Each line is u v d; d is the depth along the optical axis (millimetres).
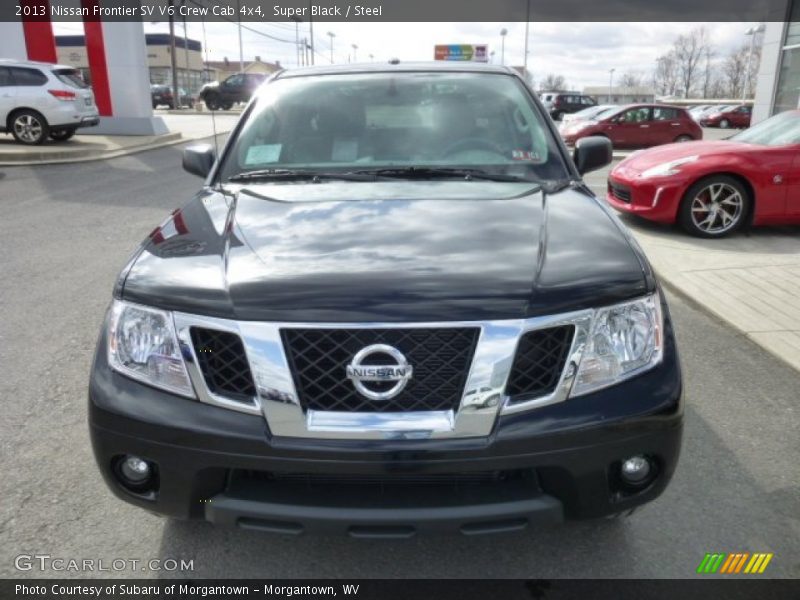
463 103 3385
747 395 3561
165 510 2074
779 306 4848
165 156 14773
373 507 1937
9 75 14641
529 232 2322
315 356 1912
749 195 6957
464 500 1950
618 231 2393
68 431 3197
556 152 3166
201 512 2062
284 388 1896
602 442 1950
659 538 2473
